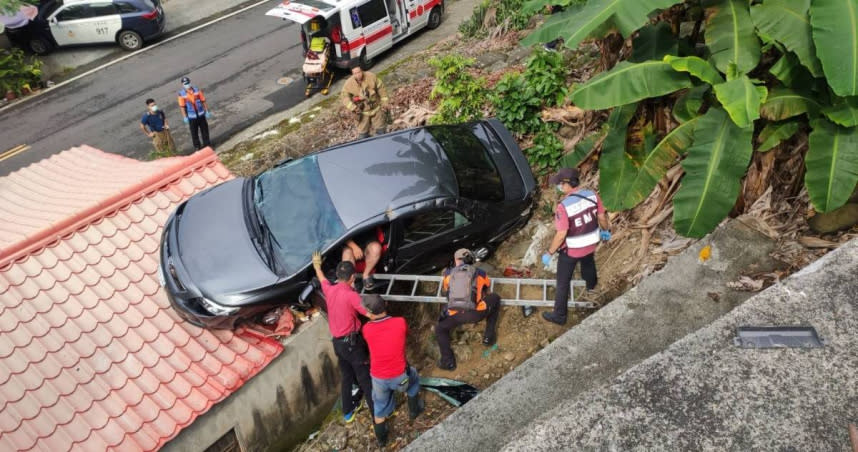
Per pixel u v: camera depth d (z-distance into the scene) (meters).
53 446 5.55
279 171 7.36
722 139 5.28
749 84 5.00
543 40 6.04
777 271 5.30
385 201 6.65
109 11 17.66
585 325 5.16
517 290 6.55
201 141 13.80
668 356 3.40
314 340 6.62
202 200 7.25
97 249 7.29
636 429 3.08
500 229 7.40
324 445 6.30
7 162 13.99
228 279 6.25
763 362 3.28
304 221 6.65
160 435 5.73
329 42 15.08
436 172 7.05
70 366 6.12
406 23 16.81
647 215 6.74
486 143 7.92
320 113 13.98
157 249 7.47
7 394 5.80
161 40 18.86
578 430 3.13
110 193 8.53
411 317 7.18
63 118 15.45
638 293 5.32
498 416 4.69
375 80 9.80
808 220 5.71
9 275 6.75
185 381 6.09
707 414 3.08
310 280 6.37
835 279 3.71
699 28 6.68
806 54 5.02
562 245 5.77
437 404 6.23
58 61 18.00
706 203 5.27
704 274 5.38
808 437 2.91
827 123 5.23
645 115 6.62
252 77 16.30
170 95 15.89
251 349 6.35
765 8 5.23
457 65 9.37
